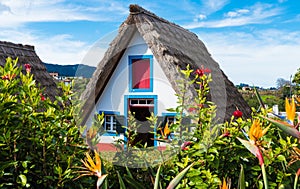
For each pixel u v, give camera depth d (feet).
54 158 6.75
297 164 6.77
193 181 6.48
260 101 7.47
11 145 6.42
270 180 7.02
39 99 6.78
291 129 4.47
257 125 4.59
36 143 6.66
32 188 6.39
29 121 6.58
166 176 6.88
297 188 6.32
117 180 7.15
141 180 7.11
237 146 6.90
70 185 6.54
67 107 7.46
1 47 24.56
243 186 4.78
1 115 6.11
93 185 6.93
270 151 6.84
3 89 6.25
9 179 6.16
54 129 6.72
